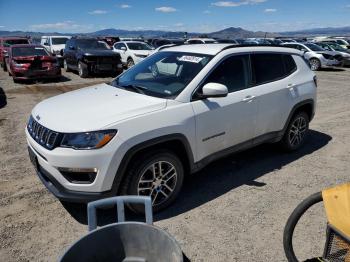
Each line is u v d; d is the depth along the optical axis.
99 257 2.22
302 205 2.52
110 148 3.15
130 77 4.50
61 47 19.69
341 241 2.07
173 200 3.77
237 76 4.30
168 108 3.57
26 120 7.36
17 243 3.17
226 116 4.04
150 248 2.25
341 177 4.59
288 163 5.03
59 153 3.16
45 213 3.67
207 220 3.54
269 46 4.90
